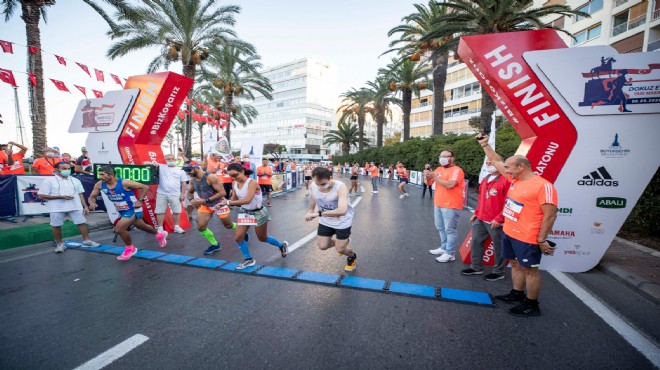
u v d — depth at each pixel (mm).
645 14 20203
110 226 7156
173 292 3531
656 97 3703
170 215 6723
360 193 16516
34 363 2277
